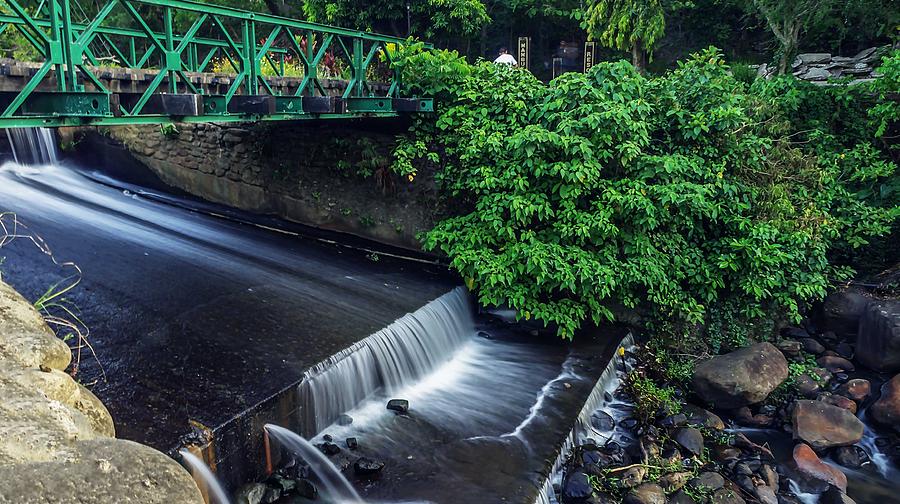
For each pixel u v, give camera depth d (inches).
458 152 341.4
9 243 285.3
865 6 468.8
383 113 319.6
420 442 222.8
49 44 183.5
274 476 195.8
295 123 385.1
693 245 331.6
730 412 287.6
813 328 343.9
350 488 196.7
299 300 279.6
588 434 250.8
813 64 509.7
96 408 111.0
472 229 329.4
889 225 356.2
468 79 339.3
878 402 280.2
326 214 392.8
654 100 330.3
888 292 337.7
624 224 316.8
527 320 334.3
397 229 373.7
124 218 359.9
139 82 245.1
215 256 321.1
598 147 306.3
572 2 606.2
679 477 230.8
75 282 254.5
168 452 167.2
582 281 302.4
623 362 307.4
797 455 254.5
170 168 434.6
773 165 342.6
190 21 568.7
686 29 611.8
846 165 373.4
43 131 430.3
